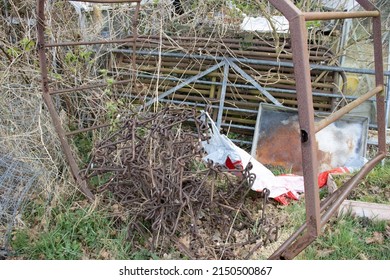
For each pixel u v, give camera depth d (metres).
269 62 3.77
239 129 3.95
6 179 2.83
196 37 3.91
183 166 2.67
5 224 2.68
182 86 3.96
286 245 2.17
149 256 2.54
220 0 4.05
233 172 2.86
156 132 2.77
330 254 2.57
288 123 3.69
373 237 2.69
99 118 3.55
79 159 3.28
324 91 3.79
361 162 3.54
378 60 2.43
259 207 2.98
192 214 2.57
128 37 4.04
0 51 3.53
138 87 3.96
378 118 2.55
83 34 3.80
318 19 1.77
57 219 2.74
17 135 2.96
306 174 1.75
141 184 2.73
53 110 2.99
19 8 3.56
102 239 2.61
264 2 4.13
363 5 2.40
